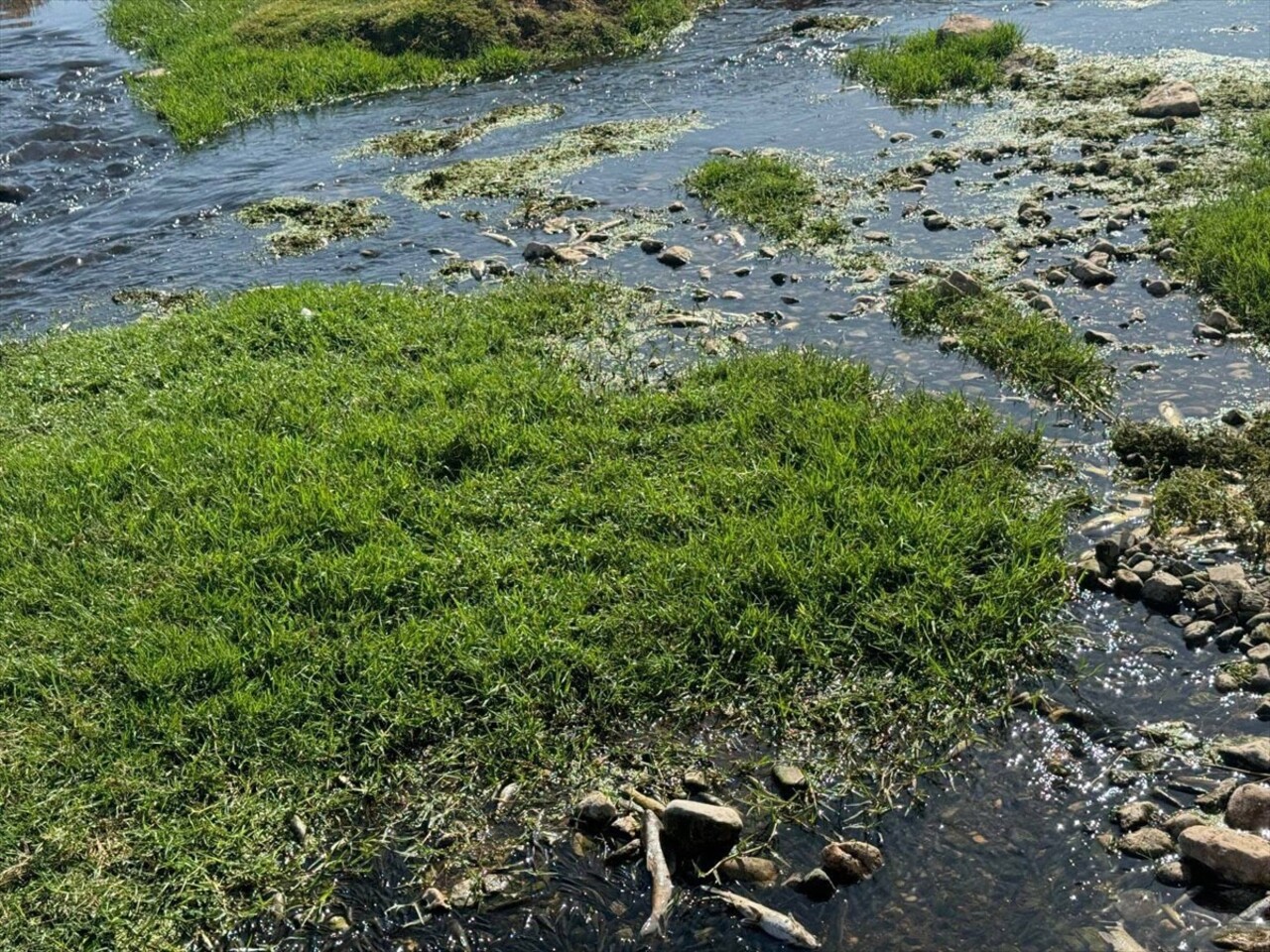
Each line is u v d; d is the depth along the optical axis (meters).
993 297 3.79
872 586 2.52
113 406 3.49
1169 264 3.93
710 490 2.85
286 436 3.19
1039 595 2.49
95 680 2.38
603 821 2.09
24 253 5.34
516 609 2.49
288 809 2.13
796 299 3.99
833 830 2.04
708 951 1.86
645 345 3.71
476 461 3.05
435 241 4.91
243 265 4.88
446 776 2.20
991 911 1.87
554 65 7.84
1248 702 2.20
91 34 9.97
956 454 2.92
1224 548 2.57
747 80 6.98
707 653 2.39
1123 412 3.16
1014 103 5.96
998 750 2.17
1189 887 1.86
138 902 1.97
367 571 2.62
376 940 1.93
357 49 8.11
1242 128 5.11
